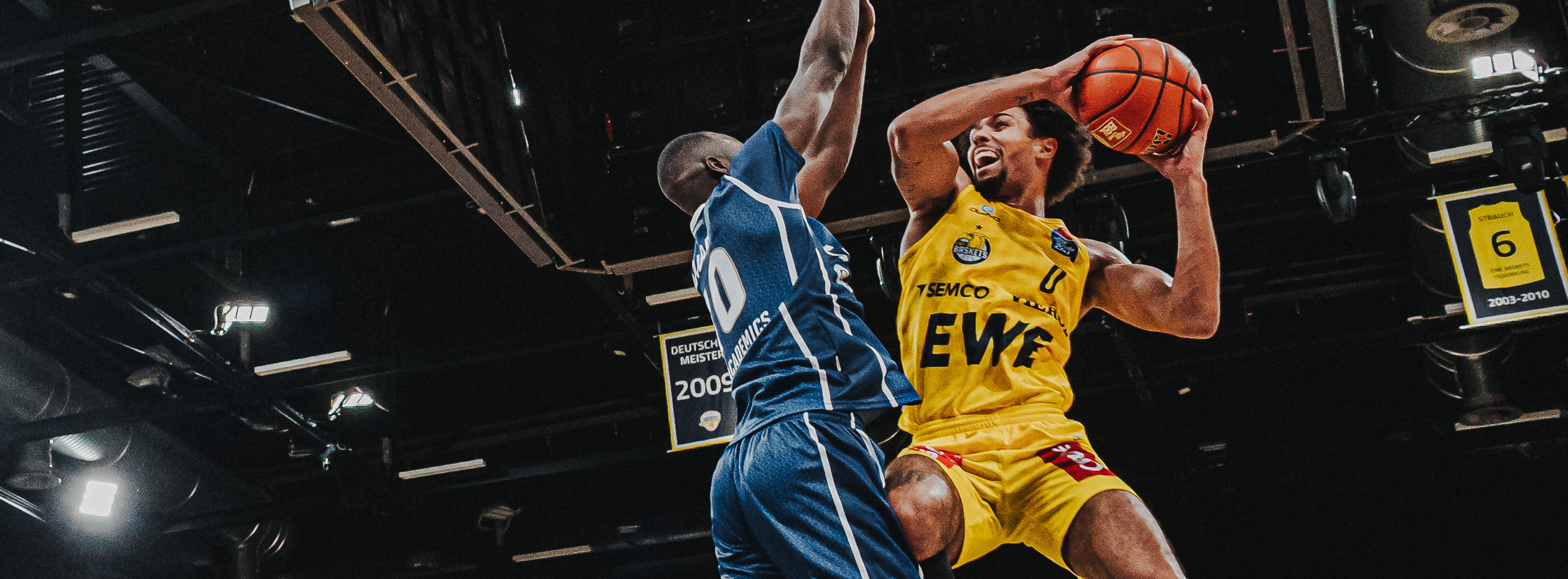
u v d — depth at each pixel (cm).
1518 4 639
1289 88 618
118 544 1093
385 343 965
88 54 691
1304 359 1000
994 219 302
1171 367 1007
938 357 287
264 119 764
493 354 937
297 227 770
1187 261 287
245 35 697
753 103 692
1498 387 938
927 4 683
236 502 1136
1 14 674
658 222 693
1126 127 288
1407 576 1237
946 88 671
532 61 661
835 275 225
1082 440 281
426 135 555
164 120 758
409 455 1117
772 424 204
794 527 197
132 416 922
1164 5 645
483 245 939
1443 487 1236
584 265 684
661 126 701
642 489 1304
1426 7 652
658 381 1076
